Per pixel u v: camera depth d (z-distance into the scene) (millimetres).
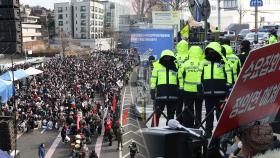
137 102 8055
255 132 2594
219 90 7672
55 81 55281
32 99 41031
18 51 13781
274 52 2486
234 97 2502
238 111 2564
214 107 7707
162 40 17375
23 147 31828
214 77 7684
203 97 7848
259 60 2463
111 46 69312
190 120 7977
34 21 152375
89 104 40469
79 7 157625
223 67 7711
